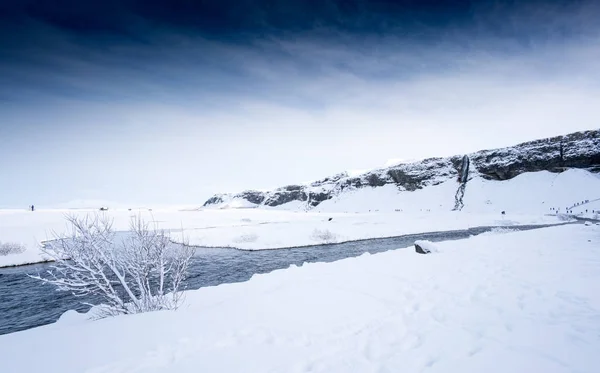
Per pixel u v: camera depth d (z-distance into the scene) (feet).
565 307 20.54
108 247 26.50
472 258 40.27
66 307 42.93
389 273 33.53
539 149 344.28
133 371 13.38
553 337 16.19
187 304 26.58
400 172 442.91
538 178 320.50
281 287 28.50
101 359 14.44
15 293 50.55
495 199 307.17
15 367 13.66
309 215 271.28
